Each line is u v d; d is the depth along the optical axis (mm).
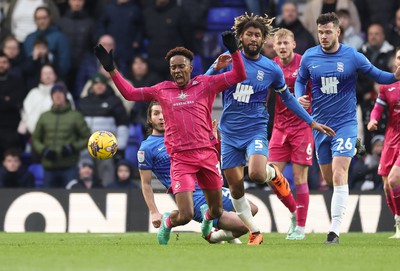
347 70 29516
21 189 41344
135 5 49812
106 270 19703
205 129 26922
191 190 26797
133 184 42625
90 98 45781
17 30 51656
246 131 29000
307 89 31594
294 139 33562
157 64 48688
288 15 46562
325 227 39906
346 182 29016
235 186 28859
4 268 20109
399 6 50156
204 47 51500
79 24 49844
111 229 40656
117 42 49500
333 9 48719
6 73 47812
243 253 24094
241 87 28766
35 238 34312
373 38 45719
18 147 47781
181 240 32281
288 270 20047
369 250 25516
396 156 34844
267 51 41438
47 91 47750
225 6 52594
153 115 29719
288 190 33031
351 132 29484
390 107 34688
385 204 40031
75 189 41000
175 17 48906
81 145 44781
